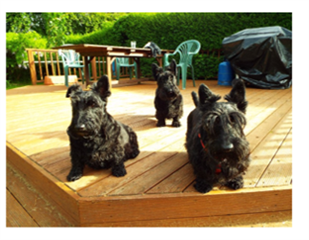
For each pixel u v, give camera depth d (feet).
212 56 19.26
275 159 4.83
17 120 8.25
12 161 6.05
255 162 4.72
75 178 4.27
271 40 13.51
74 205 3.82
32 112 9.42
